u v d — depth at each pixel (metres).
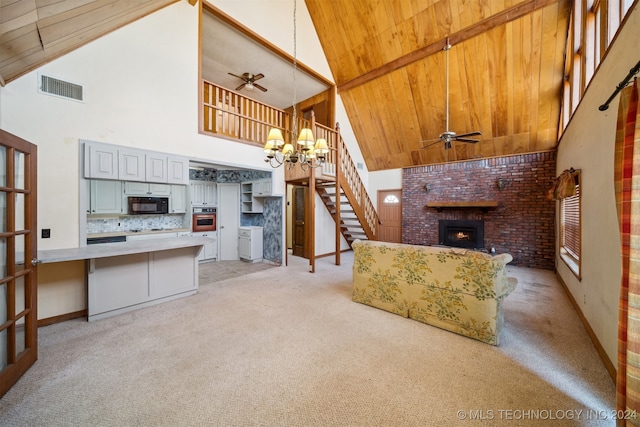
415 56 5.52
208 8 4.20
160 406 1.64
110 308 3.04
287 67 5.89
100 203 4.40
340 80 6.74
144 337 2.54
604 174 2.31
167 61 3.78
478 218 6.33
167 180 3.76
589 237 2.72
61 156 2.92
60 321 2.92
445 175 6.83
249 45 5.12
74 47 2.93
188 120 4.02
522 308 3.28
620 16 2.15
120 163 3.32
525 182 5.75
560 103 4.95
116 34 3.30
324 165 5.60
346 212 7.41
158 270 3.46
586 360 2.15
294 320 2.93
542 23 4.31
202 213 6.11
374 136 7.38
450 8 4.80
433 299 2.77
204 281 4.54
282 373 1.97
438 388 1.81
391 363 2.11
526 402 1.68
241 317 3.02
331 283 4.41
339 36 6.07
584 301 2.83
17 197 2.36
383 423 1.51
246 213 6.65
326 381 1.88
